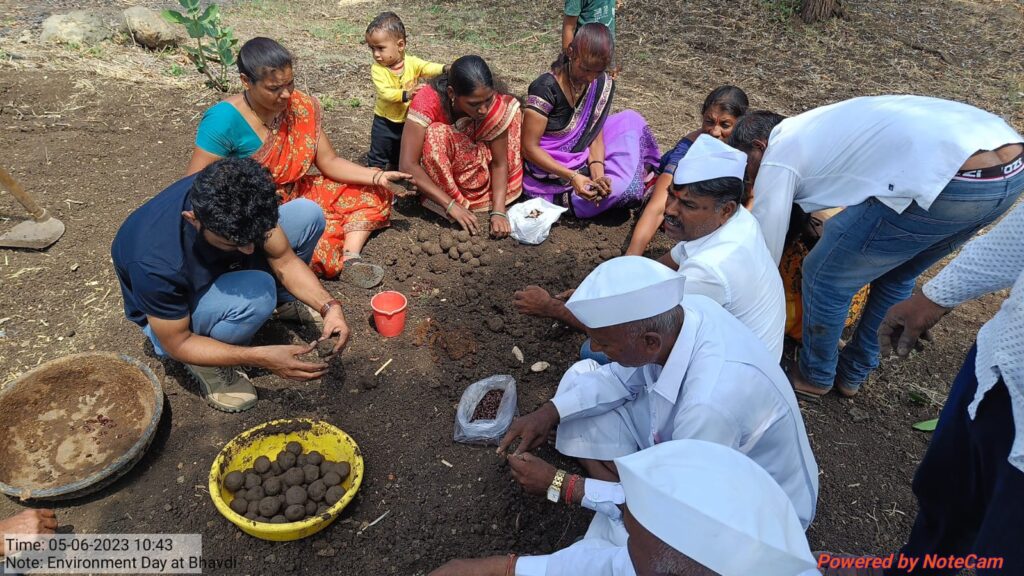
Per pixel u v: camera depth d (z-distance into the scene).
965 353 3.63
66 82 5.67
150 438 2.66
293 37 7.55
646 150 4.59
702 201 2.44
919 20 8.56
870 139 2.52
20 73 5.69
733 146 2.98
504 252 4.14
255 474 2.61
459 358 3.32
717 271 2.43
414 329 3.50
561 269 3.98
